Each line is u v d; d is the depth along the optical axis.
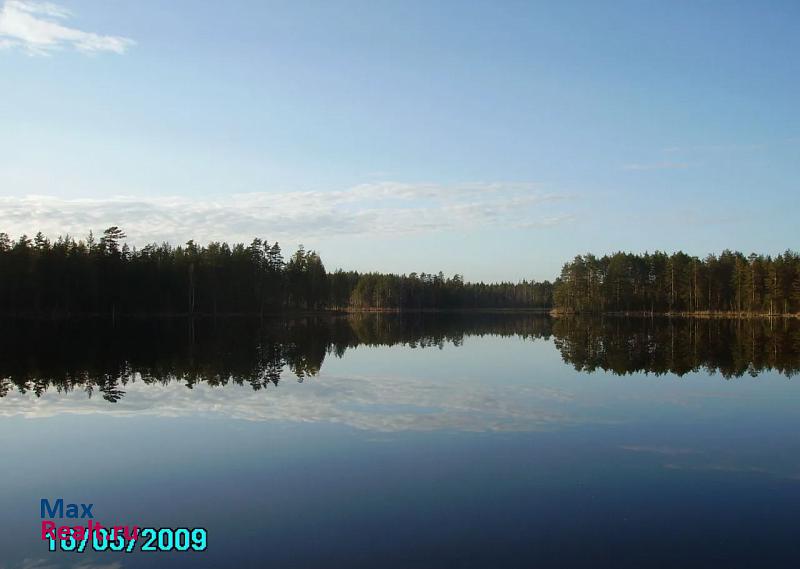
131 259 87.69
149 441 14.90
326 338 51.69
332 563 8.31
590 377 26.44
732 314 99.31
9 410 18.62
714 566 8.20
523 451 13.92
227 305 98.94
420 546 8.80
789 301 93.75
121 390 22.36
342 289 167.62
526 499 10.73
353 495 10.97
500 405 19.64
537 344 45.91
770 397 21.30
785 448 14.27
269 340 47.91
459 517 9.89
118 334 52.31
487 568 8.11
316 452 13.82
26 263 77.38
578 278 119.69
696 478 11.95
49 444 14.66
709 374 27.48
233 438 15.12
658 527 9.50
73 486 11.67
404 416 17.80
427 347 43.03
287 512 10.18
